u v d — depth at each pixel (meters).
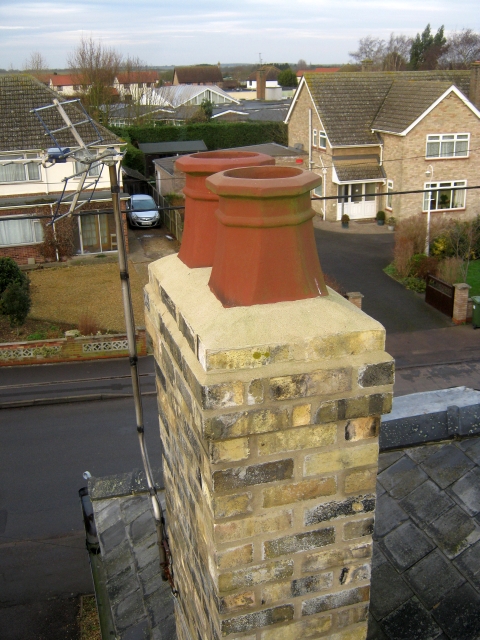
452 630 3.43
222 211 2.20
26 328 18.88
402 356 18.00
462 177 29.16
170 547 3.68
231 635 2.37
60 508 11.91
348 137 30.30
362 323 2.12
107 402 15.64
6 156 23.88
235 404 2.03
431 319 20.23
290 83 93.25
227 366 2.01
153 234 29.25
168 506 3.49
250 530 2.23
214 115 49.03
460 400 4.87
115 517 5.30
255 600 2.34
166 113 47.81
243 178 2.10
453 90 27.77
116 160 4.02
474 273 23.58
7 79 25.41
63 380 16.52
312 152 32.66
